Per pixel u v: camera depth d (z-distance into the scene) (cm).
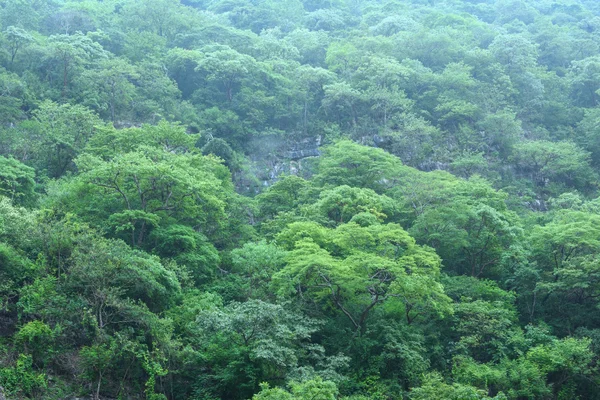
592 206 5738
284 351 2942
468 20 10919
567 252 4312
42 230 3212
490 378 3366
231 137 7362
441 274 4362
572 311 4150
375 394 3150
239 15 11475
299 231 4128
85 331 2962
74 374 2886
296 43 9844
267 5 11456
